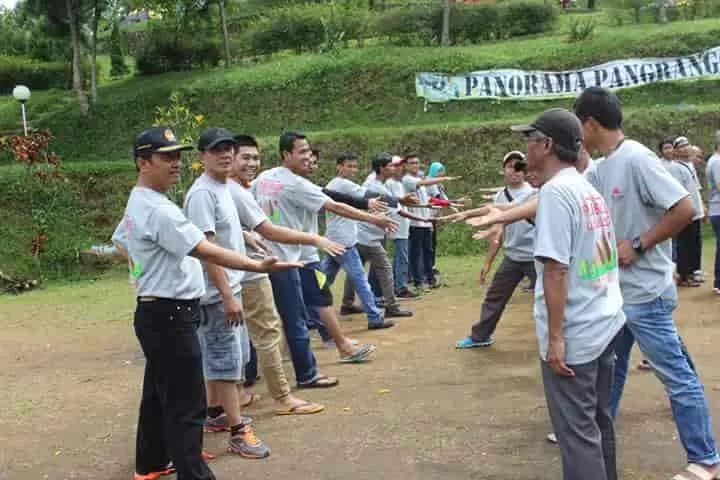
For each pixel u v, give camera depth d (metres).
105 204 14.75
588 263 2.99
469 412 4.79
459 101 17.19
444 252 13.80
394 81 17.73
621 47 17.45
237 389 4.66
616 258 3.17
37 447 4.60
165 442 3.97
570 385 2.99
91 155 18.08
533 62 17.48
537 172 3.12
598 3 26.83
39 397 5.78
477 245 13.83
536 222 3.01
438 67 17.67
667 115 15.14
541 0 21.55
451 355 6.39
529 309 8.56
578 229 2.96
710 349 6.10
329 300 6.24
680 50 17.02
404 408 4.94
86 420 5.13
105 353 7.39
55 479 4.08
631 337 4.01
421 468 3.91
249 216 4.79
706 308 7.83
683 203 3.47
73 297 11.36
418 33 20.22
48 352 7.56
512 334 7.18
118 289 11.91
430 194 10.77
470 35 20.39
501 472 3.83
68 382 6.23
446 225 14.12
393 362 6.25
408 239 9.79
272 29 21.27
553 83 16.98
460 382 5.51
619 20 20.47
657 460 3.90
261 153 15.49
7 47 30.61
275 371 4.92
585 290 2.99
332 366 6.23
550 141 3.04
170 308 3.51
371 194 6.75
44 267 13.31
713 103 16.17
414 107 17.27
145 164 3.55
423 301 9.45
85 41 21.88
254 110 18.08
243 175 5.07
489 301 6.49
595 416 3.15
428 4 21.31
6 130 19.50
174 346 3.52
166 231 3.42
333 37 20.31
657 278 3.61
